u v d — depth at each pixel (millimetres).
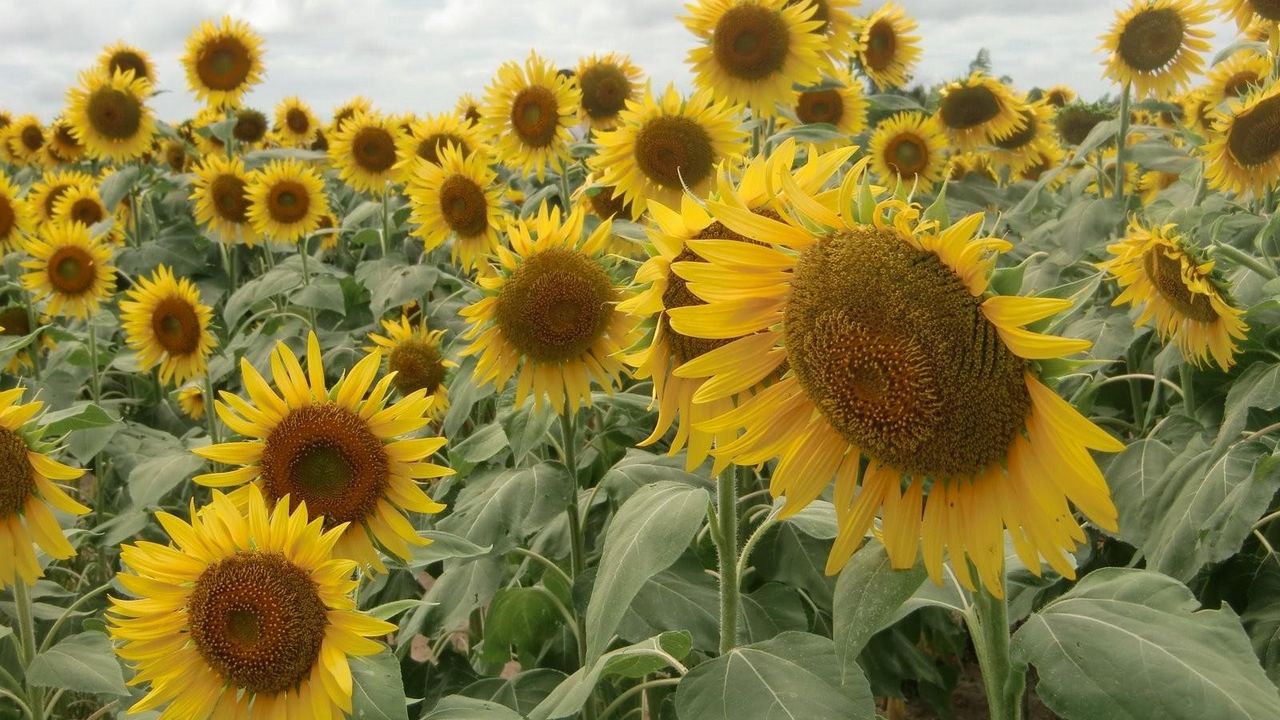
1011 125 8250
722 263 2025
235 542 2607
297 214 7996
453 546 3160
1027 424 1797
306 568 2574
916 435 1836
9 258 7910
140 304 6156
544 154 6410
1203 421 4199
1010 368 1784
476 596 3699
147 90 10094
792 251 2000
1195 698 1755
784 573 3766
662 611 3322
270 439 3021
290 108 12898
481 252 6047
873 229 1925
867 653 4039
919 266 1843
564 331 3801
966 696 5113
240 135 12523
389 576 4637
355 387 3025
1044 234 6188
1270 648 3404
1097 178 6473
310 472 2984
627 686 4359
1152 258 3764
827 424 2023
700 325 2064
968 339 1791
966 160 9094
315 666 2580
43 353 8102
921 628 4391
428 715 2811
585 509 4051
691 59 5613
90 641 3492
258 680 2557
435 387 5766
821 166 2240
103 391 8562
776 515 2793
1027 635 1966
